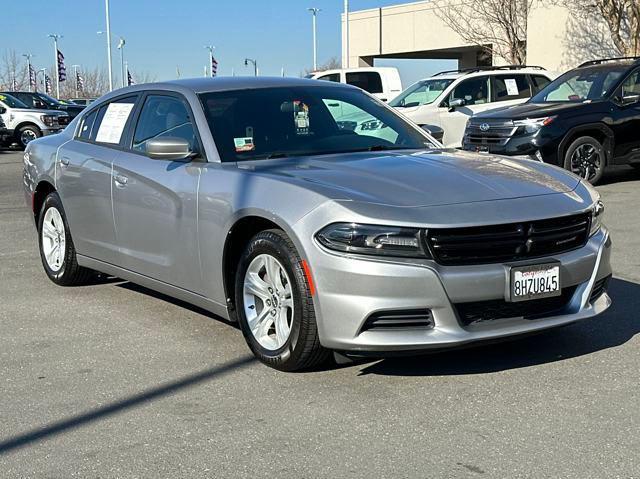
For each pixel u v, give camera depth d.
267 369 4.75
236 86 5.80
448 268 4.18
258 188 4.69
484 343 4.26
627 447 3.61
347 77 20.61
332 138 5.59
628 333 5.23
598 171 12.49
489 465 3.48
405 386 4.41
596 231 4.75
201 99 5.59
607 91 12.60
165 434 3.90
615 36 20.66
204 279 5.15
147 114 5.98
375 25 38.03
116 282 7.10
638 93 12.67
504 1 26.27
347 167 4.88
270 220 4.54
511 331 4.27
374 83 20.59
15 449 3.78
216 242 4.96
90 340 5.42
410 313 4.19
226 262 4.96
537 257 4.38
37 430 3.98
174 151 5.20
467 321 4.29
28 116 25.12
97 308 6.23
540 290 4.34
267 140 5.41
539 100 13.43
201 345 5.24
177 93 5.77
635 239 8.40
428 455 3.59
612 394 4.22
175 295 5.54
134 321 5.84
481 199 4.40
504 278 4.24
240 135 5.38
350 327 4.20
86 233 6.42
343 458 3.59
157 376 4.70
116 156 6.01
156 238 5.55
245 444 3.76
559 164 12.26
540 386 4.36
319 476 3.43
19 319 5.96
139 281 5.87
